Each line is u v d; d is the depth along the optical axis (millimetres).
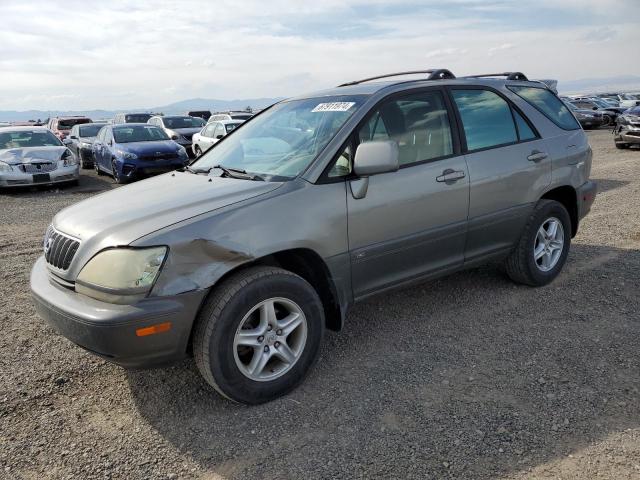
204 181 3533
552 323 3934
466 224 3941
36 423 2924
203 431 2814
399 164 3586
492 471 2391
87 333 2668
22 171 11852
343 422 2830
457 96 4078
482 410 2869
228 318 2807
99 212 3154
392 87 3770
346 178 3318
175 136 18516
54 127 25328
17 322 4305
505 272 4805
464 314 4168
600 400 2904
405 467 2449
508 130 4340
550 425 2705
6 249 6730
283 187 3156
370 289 3525
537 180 4383
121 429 2859
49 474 2508
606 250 5648
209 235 2795
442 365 3395
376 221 3416
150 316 2629
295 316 3107
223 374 2840
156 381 3342
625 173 11203
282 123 3977
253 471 2486
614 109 30375
